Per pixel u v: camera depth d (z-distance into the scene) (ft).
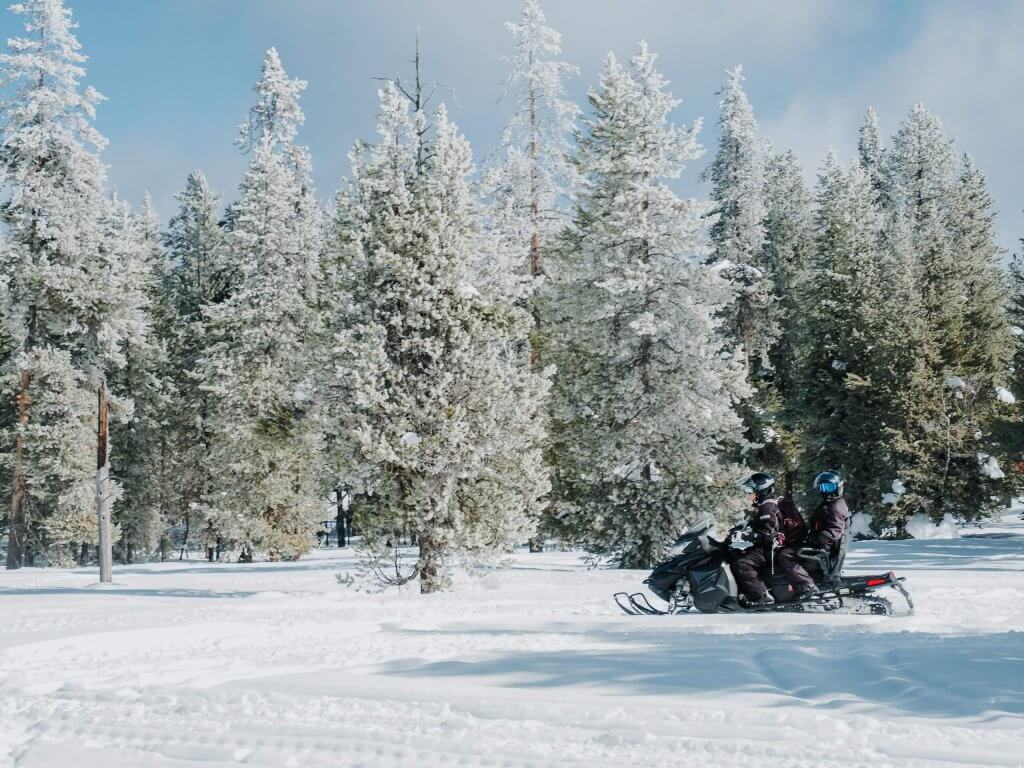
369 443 48.65
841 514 30.86
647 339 74.90
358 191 55.16
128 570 92.99
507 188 87.30
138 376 134.62
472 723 14.10
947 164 201.98
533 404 53.26
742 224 136.15
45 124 110.42
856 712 14.10
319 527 118.01
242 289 119.55
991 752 12.01
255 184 121.08
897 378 119.03
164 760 12.99
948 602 31.96
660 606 34.94
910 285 128.06
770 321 138.00
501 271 55.42
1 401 122.42
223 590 56.65
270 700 16.24
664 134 77.36
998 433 115.14
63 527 118.83
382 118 55.21
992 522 137.69
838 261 134.72
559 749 12.66
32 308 114.32
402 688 16.51
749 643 21.56
